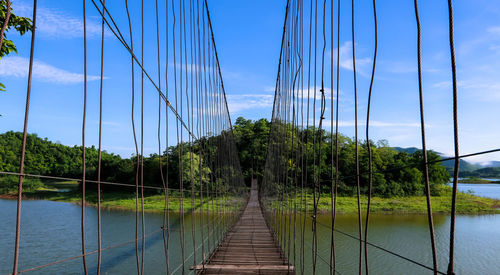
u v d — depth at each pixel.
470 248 12.40
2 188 22.84
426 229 15.88
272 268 3.14
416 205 24.06
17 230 0.71
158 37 1.74
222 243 4.68
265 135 44.91
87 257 9.58
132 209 20.08
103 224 14.98
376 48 1.01
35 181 26.48
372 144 39.50
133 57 1.42
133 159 30.92
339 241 12.38
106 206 21.34
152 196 24.56
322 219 17.34
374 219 18.56
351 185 27.09
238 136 44.25
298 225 13.75
